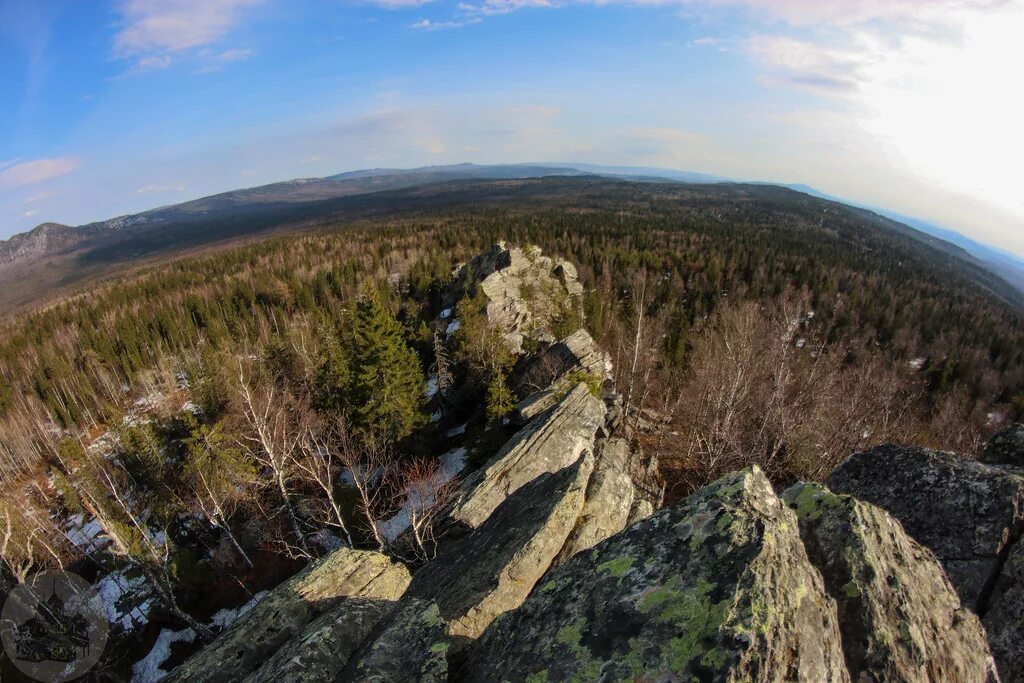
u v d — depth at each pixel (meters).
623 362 56.59
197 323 99.44
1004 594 10.08
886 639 6.42
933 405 56.97
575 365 39.38
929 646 6.69
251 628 10.62
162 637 30.61
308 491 36.81
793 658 5.54
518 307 58.03
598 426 26.81
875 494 12.87
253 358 67.81
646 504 18.19
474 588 12.20
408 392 39.81
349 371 42.22
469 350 45.62
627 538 7.77
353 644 9.16
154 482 40.59
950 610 7.56
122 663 29.30
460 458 37.31
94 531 41.12
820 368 54.00
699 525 7.21
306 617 11.05
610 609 6.68
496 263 69.38
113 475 42.53
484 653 7.77
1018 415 58.94
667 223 171.75
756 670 5.33
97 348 87.25
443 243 139.25
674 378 54.91
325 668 8.37
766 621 5.67
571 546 13.43
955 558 10.91
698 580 6.41
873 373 57.38
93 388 78.50
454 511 21.23
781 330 60.28
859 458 14.02
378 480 36.25
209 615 30.97
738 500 7.50
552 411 27.19
